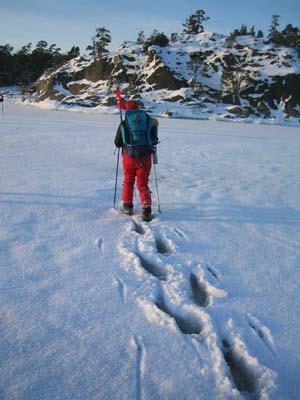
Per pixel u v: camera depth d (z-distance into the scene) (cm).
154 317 309
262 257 436
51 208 557
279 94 5191
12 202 571
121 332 291
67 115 3203
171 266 394
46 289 342
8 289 338
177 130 2130
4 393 230
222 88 5175
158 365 260
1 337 276
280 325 312
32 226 484
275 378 251
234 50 5903
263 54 5694
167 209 582
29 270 373
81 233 471
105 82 5831
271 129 2909
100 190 665
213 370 258
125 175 534
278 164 1056
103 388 240
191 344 281
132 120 524
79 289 345
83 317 306
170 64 5569
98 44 6397
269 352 280
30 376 244
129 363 261
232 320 309
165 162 984
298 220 567
